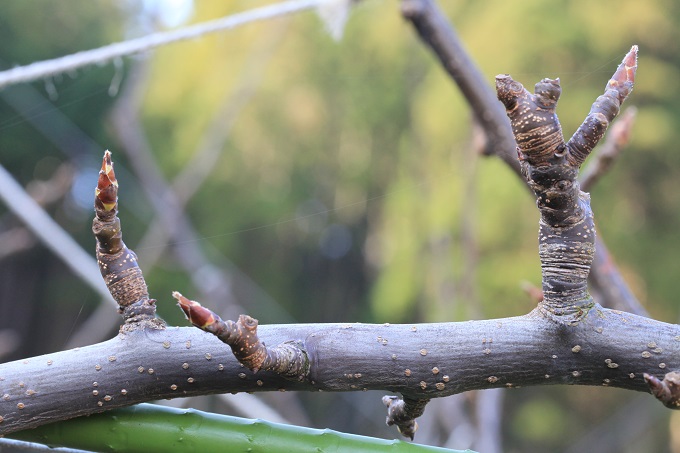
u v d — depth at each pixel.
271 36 6.70
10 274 15.51
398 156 15.28
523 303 10.21
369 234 17.17
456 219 9.62
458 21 11.20
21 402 1.14
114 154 14.34
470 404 3.90
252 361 0.99
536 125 0.97
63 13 15.77
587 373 1.09
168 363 1.15
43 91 12.33
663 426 11.23
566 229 1.08
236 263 17.34
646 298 11.62
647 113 11.12
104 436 1.18
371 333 1.13
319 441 1.17
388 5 14.84
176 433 1.18
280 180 16.89
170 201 6.02
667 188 11.62
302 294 18.72
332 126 16.17
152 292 13.03
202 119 13.05
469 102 2.17
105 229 1.16
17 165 15.05
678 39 10.70
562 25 10.02
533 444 12.00
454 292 4.78
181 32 2.14
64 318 15.94
